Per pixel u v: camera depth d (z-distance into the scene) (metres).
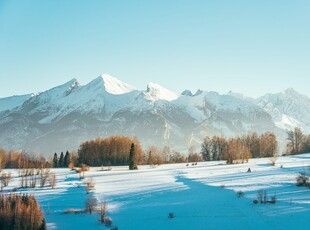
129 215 61.31
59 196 80.50
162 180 99.00
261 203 62.38
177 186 86.25
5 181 98.06
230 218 55.81
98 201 72.94
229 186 80.00
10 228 51.97
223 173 106.94
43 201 75.69
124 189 85.88
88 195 80.25
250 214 57.00
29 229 52.34
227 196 70.31
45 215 63.50
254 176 94.56
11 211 52.50
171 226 54.00
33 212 53.25
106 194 80.25
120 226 55.56
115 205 69.19
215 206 63.44
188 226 53.44
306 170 103.88
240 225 52.22
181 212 61.06
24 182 103.44
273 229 49.66
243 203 63.59
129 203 70.19
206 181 90.62
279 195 67.56
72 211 64.94
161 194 77.19
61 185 96.75
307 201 62.00
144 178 105.31
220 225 52.81
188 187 84.06
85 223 58.19
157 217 59.06
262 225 51.50
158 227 53.94
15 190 88.00
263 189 74.00
